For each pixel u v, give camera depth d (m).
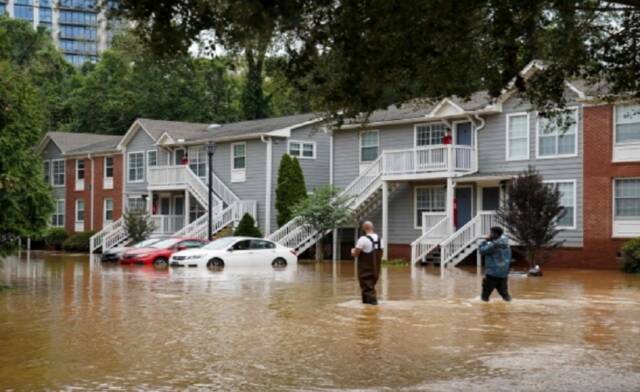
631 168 40.03
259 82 78.12
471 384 12.61
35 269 41.59
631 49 14.12
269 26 10.52
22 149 31.25
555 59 14.30
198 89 85.62
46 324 19.36
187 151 64.44
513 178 41.41
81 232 71.44
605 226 40.91
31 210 31.66
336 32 11.79
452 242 43.72
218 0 10.38
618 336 17.56
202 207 63.34
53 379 13.02
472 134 46.84
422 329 18.56
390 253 51.12
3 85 30.83
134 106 86.25
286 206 53.34
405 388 12.33
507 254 24.58
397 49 12.16
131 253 45.81
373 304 23.61
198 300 24.83
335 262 48.75
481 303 24.14
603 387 12.40
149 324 19.34
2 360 14.63
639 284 31.58
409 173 47.44
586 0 13.63
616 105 36.66
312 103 14.70
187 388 12.36
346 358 14.84
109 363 14.36
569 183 42.47
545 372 13.53
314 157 59.12
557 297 26.09
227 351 15.59
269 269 41.22
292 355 15.15
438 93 13.49
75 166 76.62
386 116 51.28
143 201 68.62
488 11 12.50
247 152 59.12
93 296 26.14
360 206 51.25
